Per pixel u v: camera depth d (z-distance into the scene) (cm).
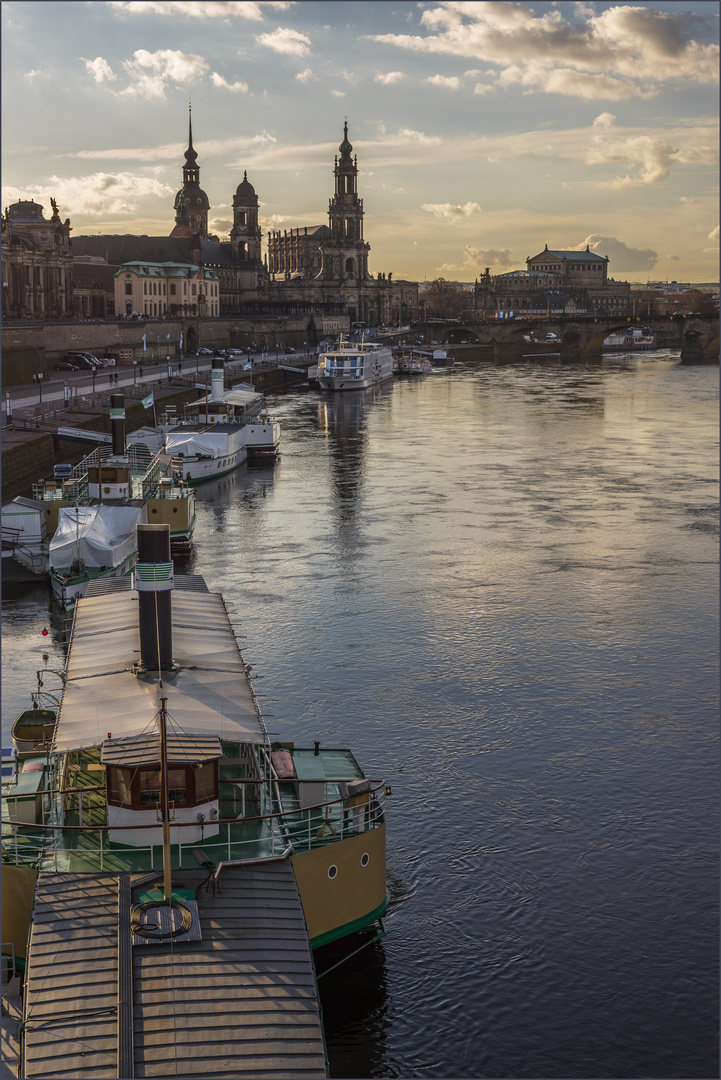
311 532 10381
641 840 4653
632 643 7088
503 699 6122
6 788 3928
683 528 10550
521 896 4253
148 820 3484
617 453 15612
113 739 3550
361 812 3731
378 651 6881
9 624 7319
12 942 3397
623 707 6031
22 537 8619
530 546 9775
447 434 17912
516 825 4759
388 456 15462
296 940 3077
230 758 3978
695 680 6438
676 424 18975
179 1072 2669
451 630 7325
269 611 7738
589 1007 3666
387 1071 3416
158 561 4056
